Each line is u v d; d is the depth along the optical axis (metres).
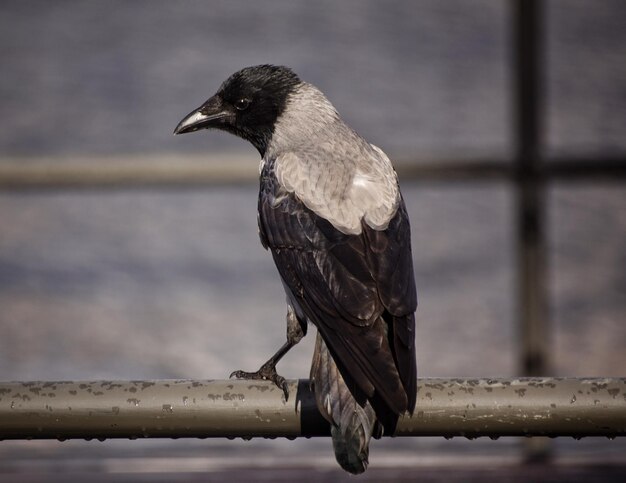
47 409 4.75
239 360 13.08
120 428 4.77
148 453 8.85
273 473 8.40
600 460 8.57
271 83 7.00
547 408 4.74
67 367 12.69
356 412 4.83
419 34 26.92
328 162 6.33
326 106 6.95
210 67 24.75
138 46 25.91
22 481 8.21
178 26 27.59
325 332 5.30
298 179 6.22
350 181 6.15
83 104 22.45
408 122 22.09
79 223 17.11
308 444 9.34
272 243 6.12
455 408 4.79
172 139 20.73
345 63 25.19
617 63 25.03
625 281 15.62
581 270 15.97
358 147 6.53
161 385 4.79
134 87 23.30
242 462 8.69
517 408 4.75
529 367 9.78
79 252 16.09
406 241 5.91
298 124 6.83
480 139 21.36
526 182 9.84
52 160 9.95
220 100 7.14
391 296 5.41
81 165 9.95
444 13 28.55
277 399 4.80
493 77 24.53
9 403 4.73
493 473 8.37
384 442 9.18
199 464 8.61
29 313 14.20
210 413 4.78
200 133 20.66
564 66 24.84
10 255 15.92
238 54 25.59
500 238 17.00
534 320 9.80
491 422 4.78
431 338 13.91
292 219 6.06
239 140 20.30
